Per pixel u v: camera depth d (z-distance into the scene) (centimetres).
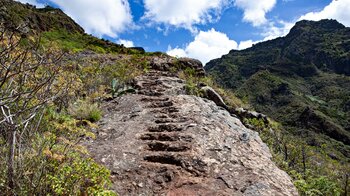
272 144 1085
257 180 451
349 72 19362
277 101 13775
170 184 439
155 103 849
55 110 571
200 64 1744
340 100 14275
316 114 10356
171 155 510
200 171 472
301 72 19625
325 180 774
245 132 695
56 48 394
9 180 275
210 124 666
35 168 302
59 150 345
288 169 872
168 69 1602
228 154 537
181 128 630
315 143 7244
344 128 10412
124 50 3162
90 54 1897
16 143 315
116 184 431
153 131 643
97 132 621
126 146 561
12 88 314
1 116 310
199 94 1130
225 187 431
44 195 290
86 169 323
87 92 900
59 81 527
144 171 470
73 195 303
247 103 1573
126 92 1024
